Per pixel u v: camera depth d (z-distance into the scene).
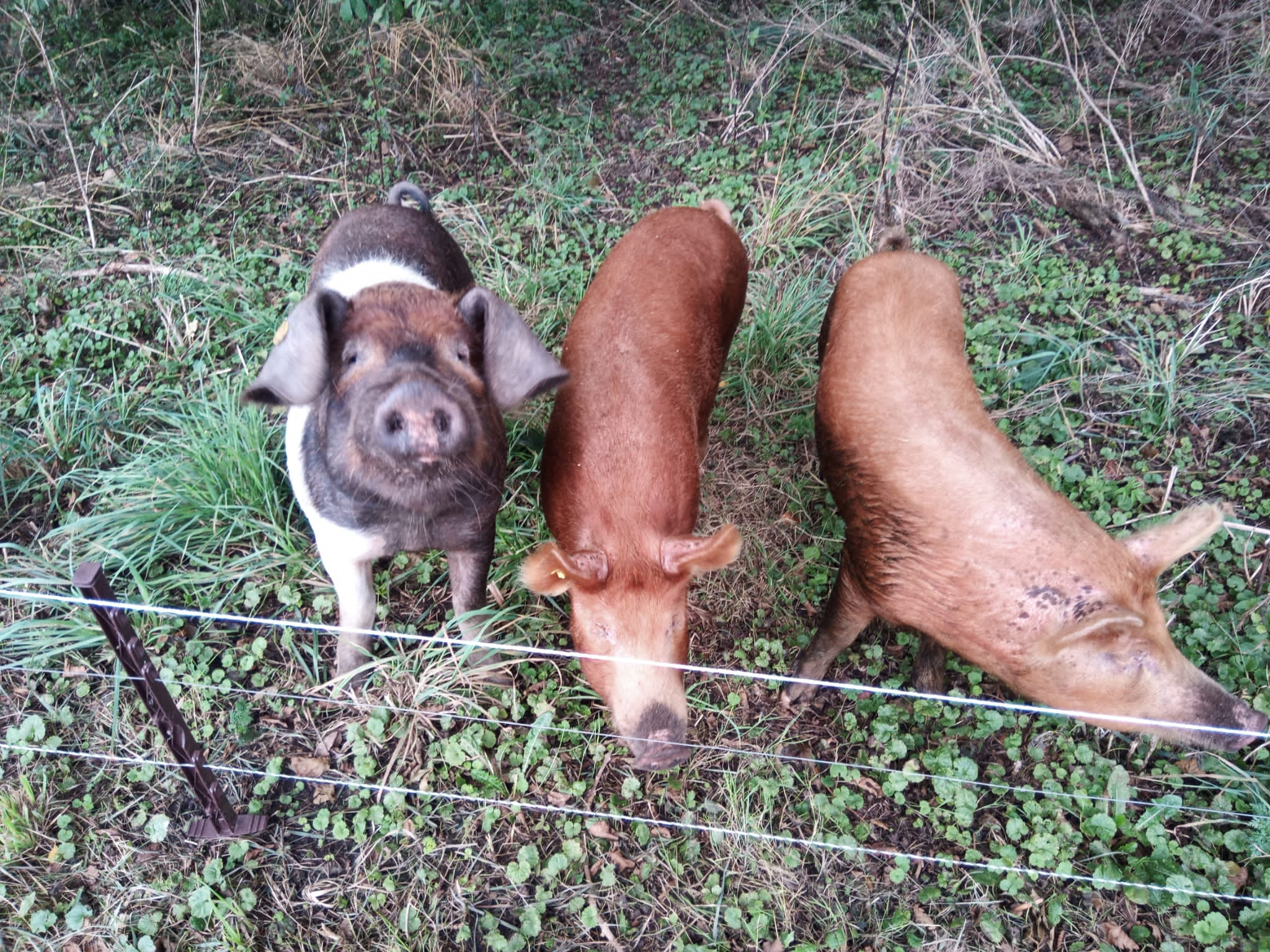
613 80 2.74
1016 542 1.18
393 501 1.11
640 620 1.16
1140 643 1.13
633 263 1.48
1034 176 2.36
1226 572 1.59
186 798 1.32
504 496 1.65
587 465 1.27
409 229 1.55
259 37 2.74
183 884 1.24
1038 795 1.37
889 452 1.30
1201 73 2.67
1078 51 2.72
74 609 1.48
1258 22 2.71
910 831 1.35
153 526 1.55
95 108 2.52
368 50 2.56
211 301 1.95
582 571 1.14
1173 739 1.20
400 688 1.41
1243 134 2.50
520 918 1.24
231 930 1.18
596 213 2.27
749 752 1.40
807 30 2.71
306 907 1.23
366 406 1.02
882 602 1.32
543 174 2.33
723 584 1.59
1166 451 1.78
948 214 2.29
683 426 1.34
